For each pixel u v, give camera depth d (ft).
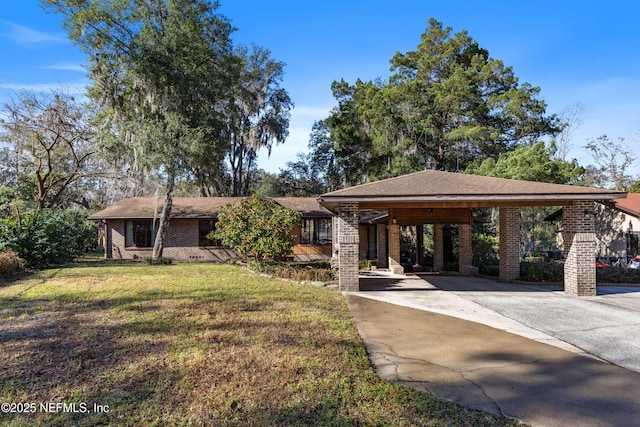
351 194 30.96
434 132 79.61
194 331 18.40
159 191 61.62
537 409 11.55
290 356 15.31
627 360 15.90
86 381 12.78
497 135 73.92
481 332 20.20
